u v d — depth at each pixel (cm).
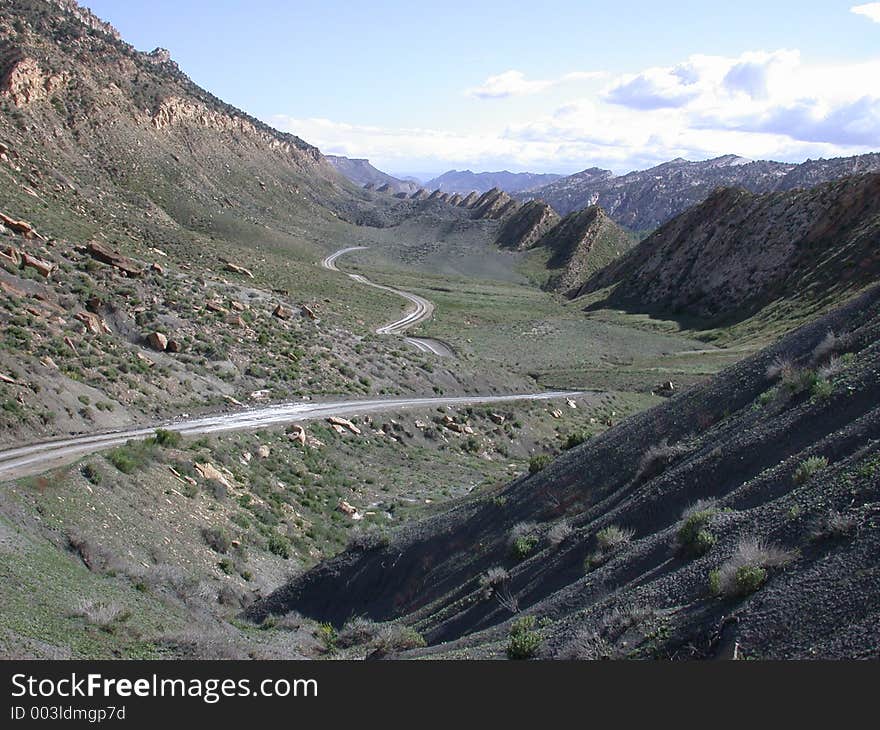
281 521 3306
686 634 986
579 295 16538
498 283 19600
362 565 2386
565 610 1320
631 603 1149
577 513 1925
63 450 3030
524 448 5925
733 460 1484
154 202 15325
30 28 18212
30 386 3466
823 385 1488
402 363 7106
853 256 10125
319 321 7575
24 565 1628
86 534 2166
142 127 18900
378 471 4512
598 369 9156
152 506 2703
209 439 3781
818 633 847
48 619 1374
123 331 4959
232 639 1680
